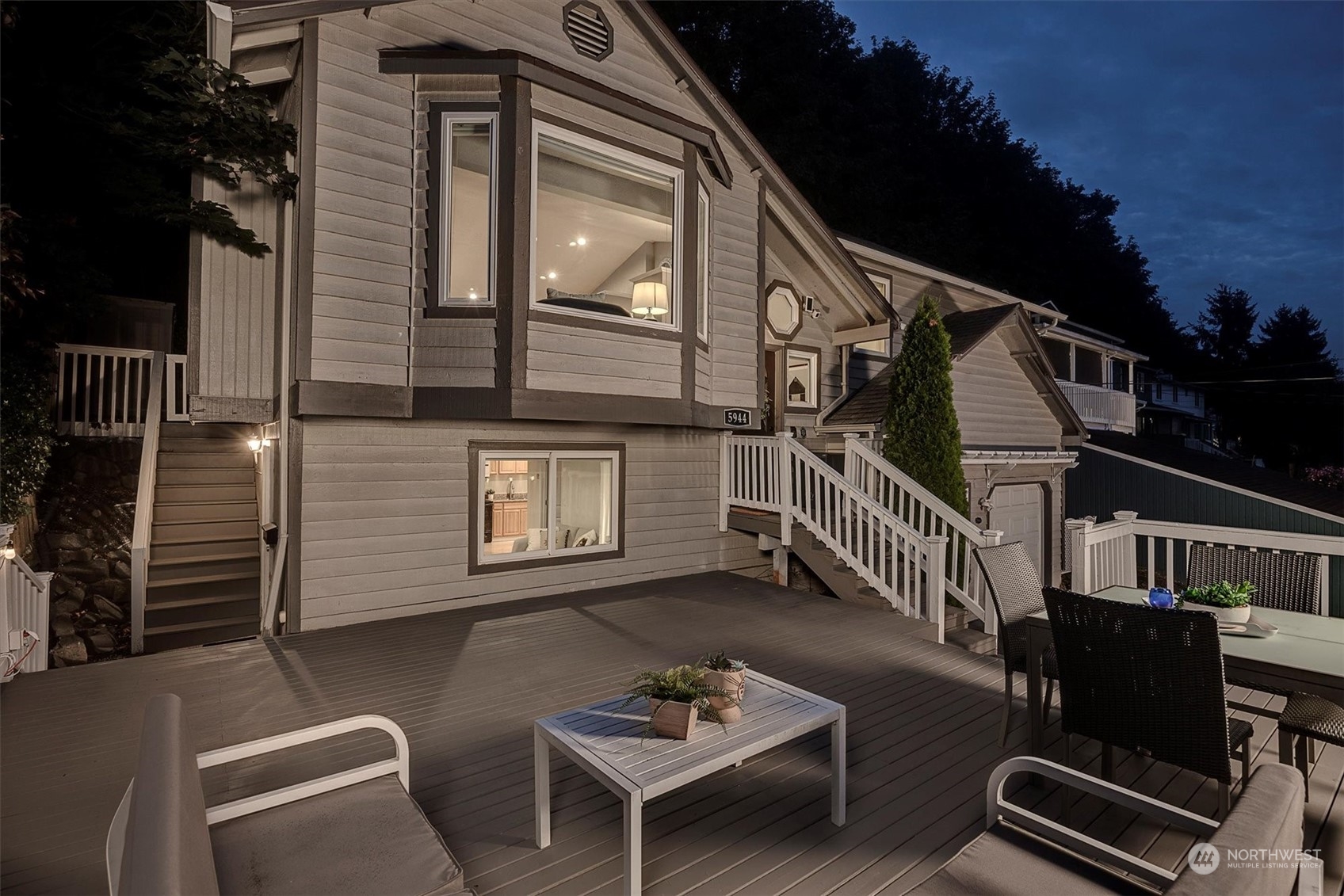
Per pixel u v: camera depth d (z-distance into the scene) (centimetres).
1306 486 1464
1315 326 4125
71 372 845
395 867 184
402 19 571
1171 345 4022
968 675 446
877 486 764
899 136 2762
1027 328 1097
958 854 193
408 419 578
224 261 652
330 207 532
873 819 268
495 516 645
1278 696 419
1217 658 237
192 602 620
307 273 522
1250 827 128
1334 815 277
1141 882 201
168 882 106
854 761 320
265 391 668
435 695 404
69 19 739
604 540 720
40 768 309
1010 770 204
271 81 572
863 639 527
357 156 544
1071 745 339
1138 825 265
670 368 675
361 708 383
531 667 454
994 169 3155
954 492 768
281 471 568
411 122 571
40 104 671
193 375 638
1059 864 188
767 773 306
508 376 561
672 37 722
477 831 258
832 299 1020
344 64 541
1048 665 340
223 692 408
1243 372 4038
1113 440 1622
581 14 679
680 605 632
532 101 578
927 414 780
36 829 259
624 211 650
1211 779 306
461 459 614
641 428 741
